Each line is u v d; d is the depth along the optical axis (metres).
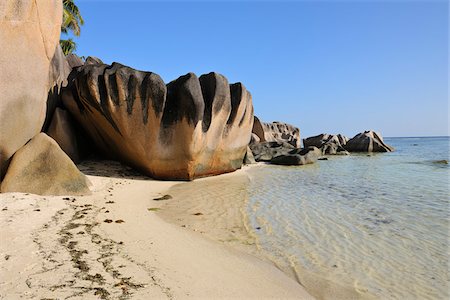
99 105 13.12
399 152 42.03
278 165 24.77
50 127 13.47
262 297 4.80
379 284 5.34
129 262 5.58
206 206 10.09
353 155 36.34
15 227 6.77
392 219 8.95
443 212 9.70
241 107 16.64
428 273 5.73
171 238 6.95
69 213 8.15
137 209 9.20
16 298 4.23
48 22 10.83
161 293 4.66
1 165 9.62
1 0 8.94
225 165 16.98
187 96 13.47
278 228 8.06
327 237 7.47
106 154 15.88
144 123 13.58
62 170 10.12
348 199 11.56
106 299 4.36
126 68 13.47
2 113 9.27
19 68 9.75
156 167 13.98
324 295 5.00
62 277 4.85
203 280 5.17
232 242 7.02
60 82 14.78
